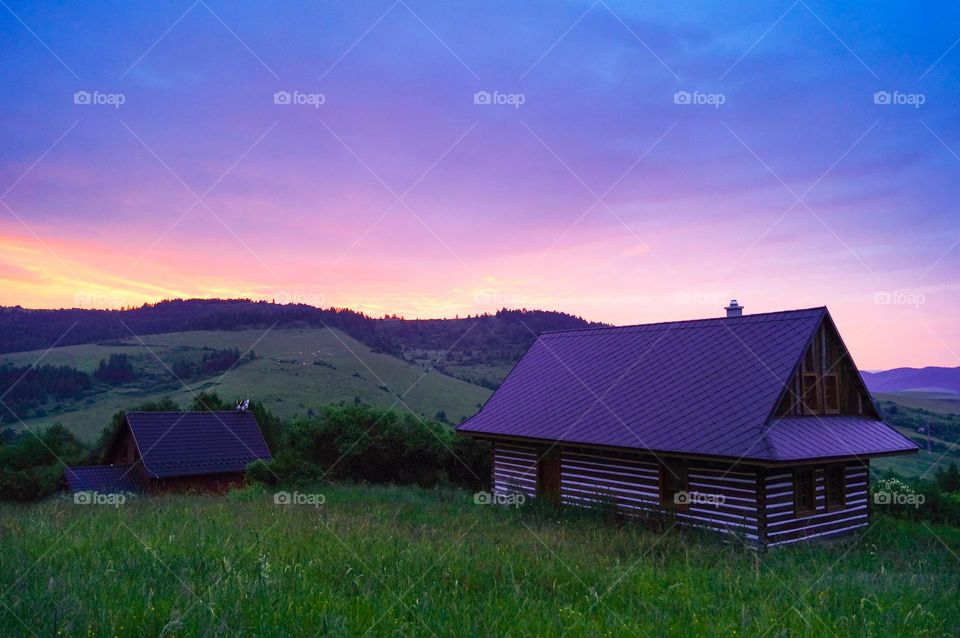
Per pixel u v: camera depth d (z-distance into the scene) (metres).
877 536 18.14
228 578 7.51
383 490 26.23
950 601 9.08
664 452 16.97
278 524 12.78
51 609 6.09
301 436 35.22
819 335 19.05
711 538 15.62
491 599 7.80
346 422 35.28
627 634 6.68
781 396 17.06
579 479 20.39
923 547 16.66
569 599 8.20
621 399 20.47
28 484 32.25
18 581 7.12
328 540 10.91
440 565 9.44
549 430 20.67
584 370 23.58
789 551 14.75
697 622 7.16
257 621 6.21
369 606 7.04
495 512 19.48
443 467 35.78
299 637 5.96
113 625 5.73
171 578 7.63
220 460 36.97
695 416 17.84
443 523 16.08
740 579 9.74
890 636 7.15
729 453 15.70
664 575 9.91
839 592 9.17
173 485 34.97
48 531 10.91
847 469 18.95
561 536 14.04
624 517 18.22
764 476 15.97
